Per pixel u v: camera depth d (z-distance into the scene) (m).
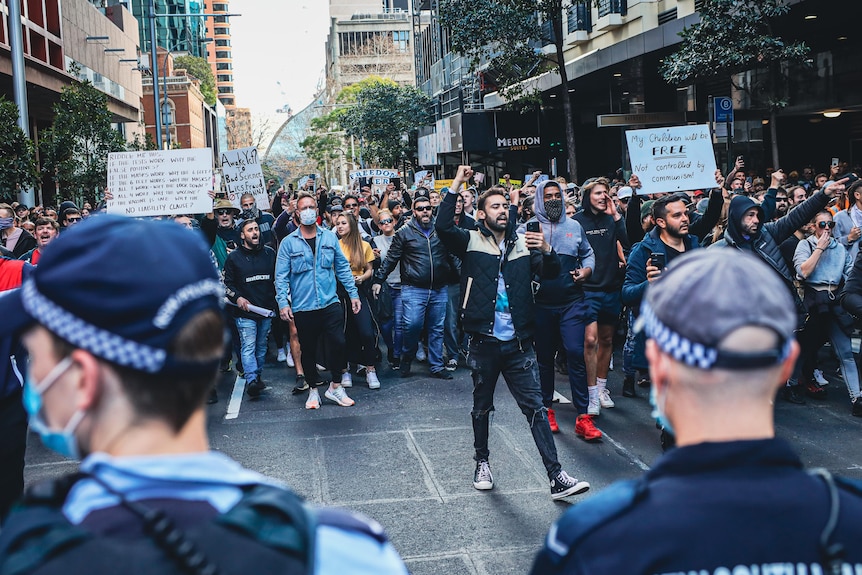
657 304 1.55
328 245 8.41
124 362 1.25
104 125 23.55
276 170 127.06
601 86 28.94
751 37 15.12
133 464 1.22
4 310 1.61
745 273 1.50
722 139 15.80
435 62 56.12
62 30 35.31
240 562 1.14
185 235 1.35
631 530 1.46
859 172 18.61
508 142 32.44
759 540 1.42
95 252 1.26
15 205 14.63
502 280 5.87
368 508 5.77
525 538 5.20
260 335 9.42
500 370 5.94
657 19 22.83
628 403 8.45
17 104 16.47
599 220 8.03
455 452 6.94
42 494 1.21
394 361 10.60
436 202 14.16
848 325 7.90
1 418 4.06
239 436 7.64
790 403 8.32
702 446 1.49
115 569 1.10
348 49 142.00
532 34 22.41
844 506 1.45
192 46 152.00
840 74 19.42
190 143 91.12
